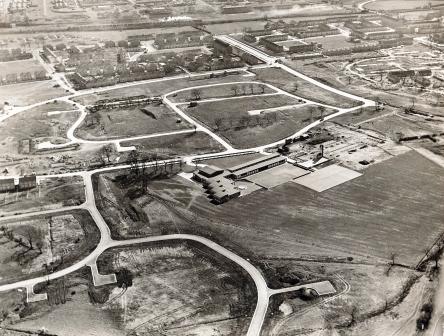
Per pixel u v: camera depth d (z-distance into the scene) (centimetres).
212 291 18075
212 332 16238
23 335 16250
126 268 19288
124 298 17812
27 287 18325
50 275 18925
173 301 17638
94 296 17900
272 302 17462
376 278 18462
